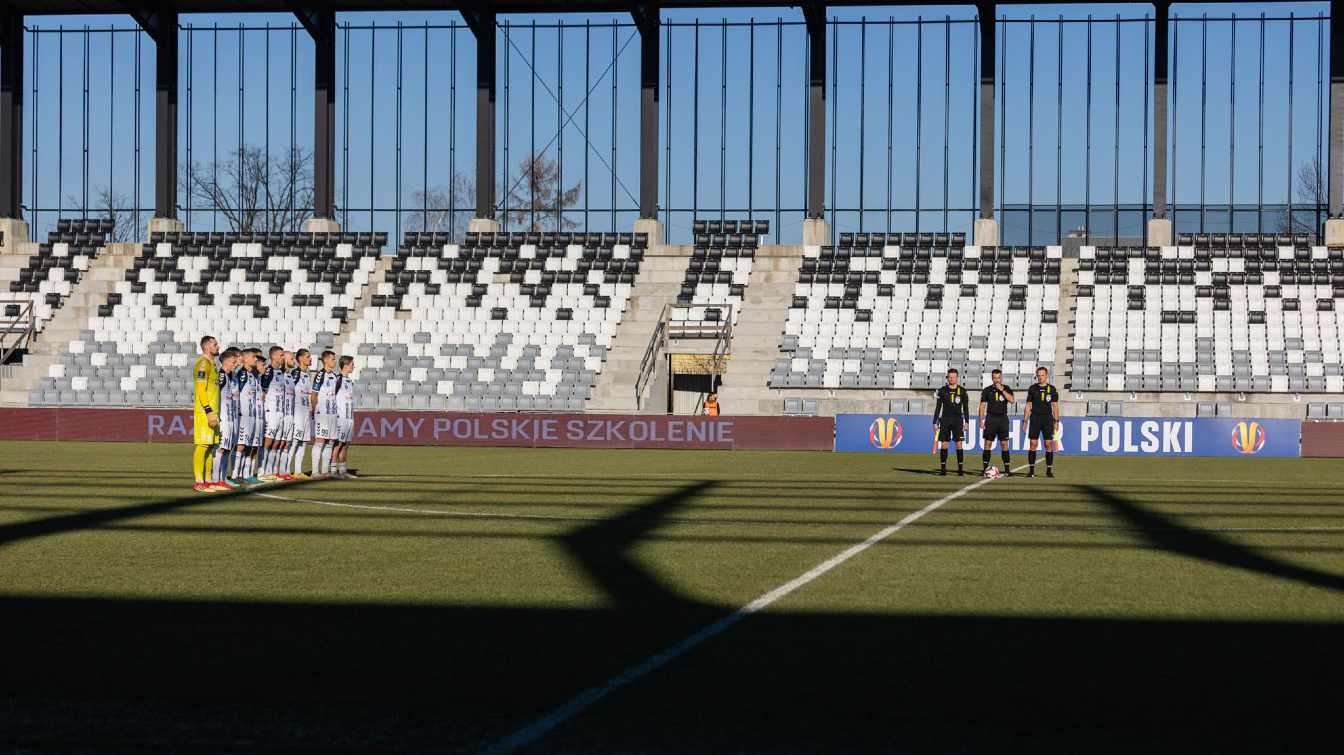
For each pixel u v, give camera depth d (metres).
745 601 8.70
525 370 39.03
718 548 11.59
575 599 8.79
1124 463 26.89
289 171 59.59
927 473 22.89
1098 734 5.48
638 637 7.48
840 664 6.77
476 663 6.80
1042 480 21.20
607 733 5.50
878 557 10.99
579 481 20.08
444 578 9.73
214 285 42.38
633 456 28.25
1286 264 39.88
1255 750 5.27
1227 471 24.03
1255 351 37.56
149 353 40.41
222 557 10.90
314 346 40.56
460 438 32.69
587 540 12.17
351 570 10.15
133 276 42.66
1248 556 11.18
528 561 10.69
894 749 5.29
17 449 29.12
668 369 39.81
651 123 41.84
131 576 9.80
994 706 5.93
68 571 10.05
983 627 7.79
